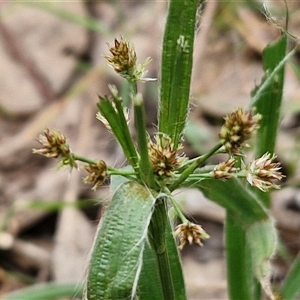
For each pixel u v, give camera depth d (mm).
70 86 862
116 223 324
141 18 900
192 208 630
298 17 503
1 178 729
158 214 336
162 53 342
